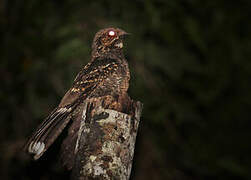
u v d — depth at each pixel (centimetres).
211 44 1231
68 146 629
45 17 1099
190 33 1110
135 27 1077
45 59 1045
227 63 1221
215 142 1183
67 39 1030
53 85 1025
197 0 1202
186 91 1169
